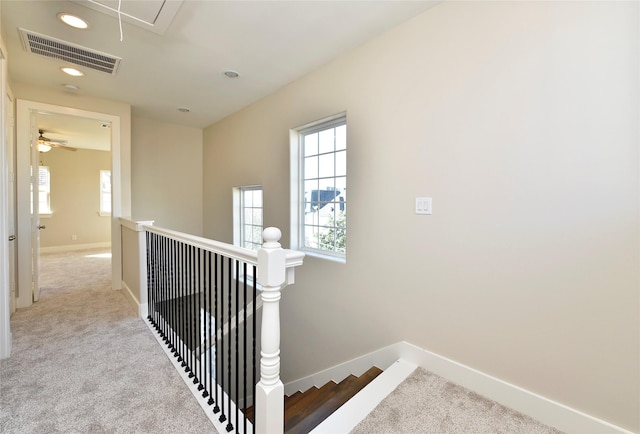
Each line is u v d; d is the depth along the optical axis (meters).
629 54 1.28
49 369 1.89
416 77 2.02
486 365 1.73
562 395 1.48
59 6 1.92
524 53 1.57
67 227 6.88
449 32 1.85
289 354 3.18
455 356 1.85
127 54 2.53
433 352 1.95
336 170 2.82
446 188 1.88
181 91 3.34
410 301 2.08
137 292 2.89
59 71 2.84
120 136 3.72
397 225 2.14
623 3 1.29
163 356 2.07
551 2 1.48
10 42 2.34
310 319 2.89
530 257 1.57
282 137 3.23
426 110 1.97
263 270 1.22
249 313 3.59
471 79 1.76
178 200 4.71
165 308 2.47
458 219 1.83
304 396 2.37
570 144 1.44
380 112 2.24
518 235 1.60
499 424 1.51
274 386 1.25
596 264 1.38
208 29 2.19
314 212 3.06
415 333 2.05
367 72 2.33
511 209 1.62
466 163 1.79
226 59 2.62
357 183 2.42
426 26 1.96
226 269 4.02
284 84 3.14
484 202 1.72
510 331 1.64
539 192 1.53
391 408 1.61
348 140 2.48
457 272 1.84
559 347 1.49
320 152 2.99
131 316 2.81
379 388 1.78
